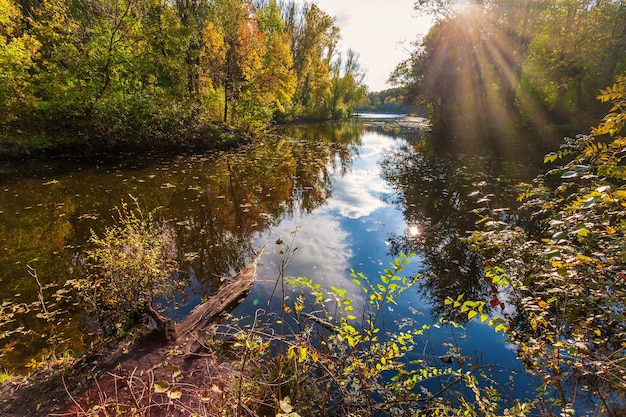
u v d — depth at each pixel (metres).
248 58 17.52
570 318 2.10
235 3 16.69
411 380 2.33
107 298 3.37
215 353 2.96
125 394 2.40
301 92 38.09
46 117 11.66
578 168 1.68
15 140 10.84
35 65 12.06
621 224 2.00
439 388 2.71
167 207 7.42
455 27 18.73
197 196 8.31
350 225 6.87
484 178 10.69
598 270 1.98
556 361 1.71
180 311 3.84
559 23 14.83
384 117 59.81
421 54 21.73
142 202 7.66
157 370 2.71
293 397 2.35
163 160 12.38
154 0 15.48
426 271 4.99
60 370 2.71
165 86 17.23
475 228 6.68
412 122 42.72
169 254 4.85
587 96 15.14
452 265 5.18
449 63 20.02
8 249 5.24
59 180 9.22
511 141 16.64
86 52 12.75
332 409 2.38
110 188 8.64
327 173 11.76
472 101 22.86
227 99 18.22
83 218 6.52
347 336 2.22
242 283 4.27
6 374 2.74
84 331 3.40
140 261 3.35
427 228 6.74
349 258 5.38
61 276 4.46
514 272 2.59
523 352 1.88
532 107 17.64
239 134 16.81
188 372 2.70
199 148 14.50
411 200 8.72
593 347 2.19
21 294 4.04
